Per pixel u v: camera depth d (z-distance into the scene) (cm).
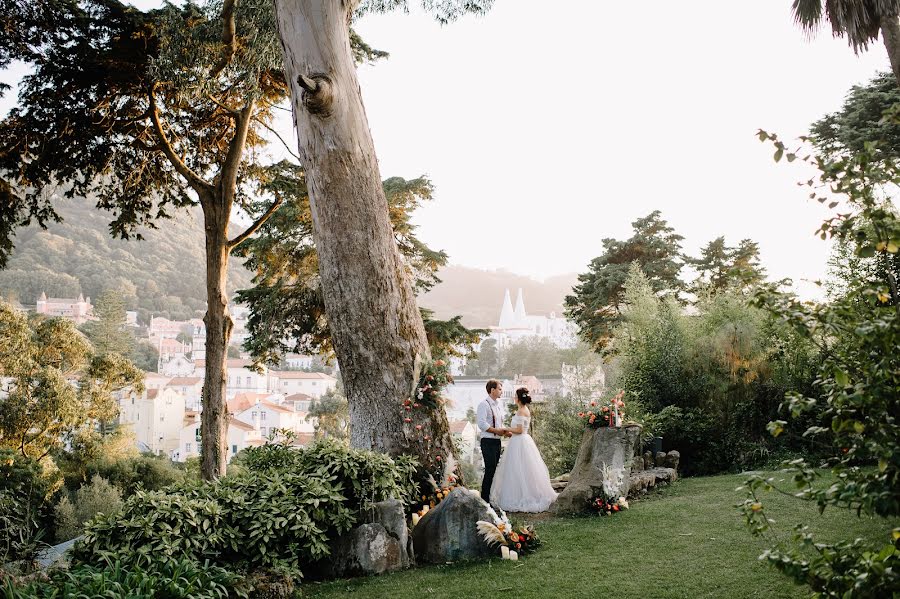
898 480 223
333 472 600
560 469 1434
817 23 1022
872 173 264
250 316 1838
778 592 421
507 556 567
